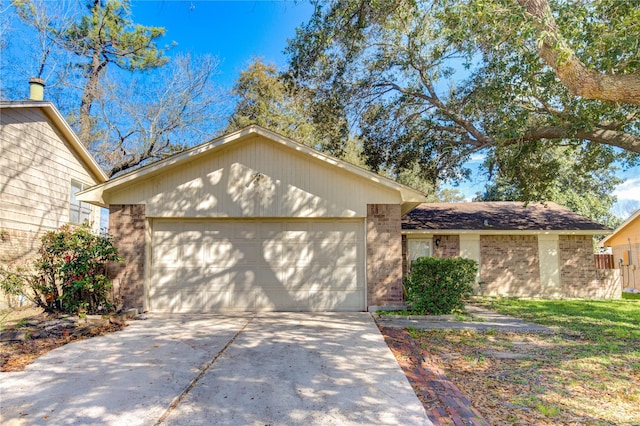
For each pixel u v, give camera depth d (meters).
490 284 14.86
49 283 8.92
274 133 9.52
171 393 4.29
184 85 23.16
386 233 9.71
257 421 3.63
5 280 8.70
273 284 9.83
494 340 7.07
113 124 22.16
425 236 15.11
